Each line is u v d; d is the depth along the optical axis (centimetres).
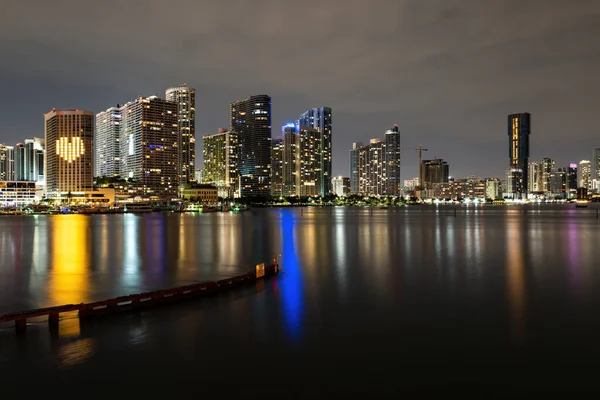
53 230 14150
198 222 19375
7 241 10150
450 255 6950
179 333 2852
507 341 2686
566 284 4438
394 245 8656
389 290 4169
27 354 2503
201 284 4009
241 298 3816
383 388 2094
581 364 2339
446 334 2823
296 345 2633
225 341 2702
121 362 2391
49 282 4928
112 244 9338
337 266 5759
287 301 3703
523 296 3897
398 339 2733
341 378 2197
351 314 3297
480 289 4209
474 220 19775
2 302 3978
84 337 2773
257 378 2198
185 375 2234
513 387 2098
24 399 2017
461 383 2141
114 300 3344
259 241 9788
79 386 2130
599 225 15388
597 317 3184
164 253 7656
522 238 10138
